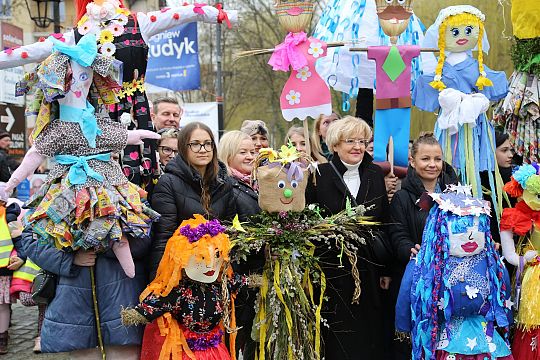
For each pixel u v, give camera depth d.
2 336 6.39
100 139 3.94
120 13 4.54
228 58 24.08
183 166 4.20
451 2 13.05
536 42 5.62
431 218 4.34
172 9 4.64
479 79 5.24
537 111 5.69
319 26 6.88
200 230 3.82
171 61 10.60
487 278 4.28
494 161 5.25
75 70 3.88
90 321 4.04
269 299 4.14
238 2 22.25
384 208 4.71
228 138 5.09
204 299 3.93
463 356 4.25
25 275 6.24
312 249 4.28
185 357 3.89
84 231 3.83
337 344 4.52
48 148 3.88
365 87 6.38
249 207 4.48
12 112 10.48
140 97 4.57
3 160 6.84
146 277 4.24
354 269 4.27
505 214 4.75
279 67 5.29
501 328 4.49
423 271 4.28
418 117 13.61
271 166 4.16
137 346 4.17
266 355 4.27
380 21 5.50
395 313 4.52
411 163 4.82
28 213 4.05
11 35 11.59
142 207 3.98
